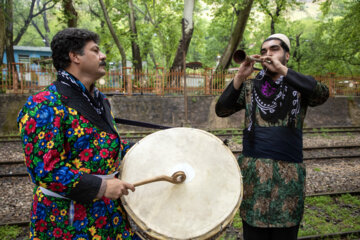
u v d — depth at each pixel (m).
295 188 1.79
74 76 1.49
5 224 3.50
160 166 1.69
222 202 1.56
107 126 1.56
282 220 1.76
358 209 4.17
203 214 1.51
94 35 1.54
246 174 1.88
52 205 1.45
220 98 2.06
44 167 1.29
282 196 1.77
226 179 1.67
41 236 1.48
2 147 8.09
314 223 3.66
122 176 1.66
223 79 13.31
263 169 1.80
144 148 1.78
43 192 1.47
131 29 18.22
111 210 1.60
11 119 10.79
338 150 8.11
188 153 1.76
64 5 13.71
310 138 10.02
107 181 1.39
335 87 15.38
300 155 1.88
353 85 15.19
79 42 1.46
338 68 22.42
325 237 3.26
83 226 1.48
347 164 6.73
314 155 7.57
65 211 1.45
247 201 1.85
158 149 1.78
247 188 1.86
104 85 12.60
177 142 1.81
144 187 1.60
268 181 1.78
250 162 1.87
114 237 1.62
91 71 1.51
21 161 6.48
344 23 15.83
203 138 1.85
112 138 1.55
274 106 1.86
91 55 1.49
